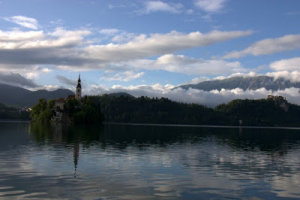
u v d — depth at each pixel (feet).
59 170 148.56
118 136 416.87
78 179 129.49
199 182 129.39
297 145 339.16
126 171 149.89
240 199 106.83
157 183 125.70
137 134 483.92
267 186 125.39
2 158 184.03
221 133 620.90
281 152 258.16
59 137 364.58
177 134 525.34
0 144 271.08
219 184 126.82
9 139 326.03
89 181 126.21
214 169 162.81
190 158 205.16
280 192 116.57
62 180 127.03
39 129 543.80
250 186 124.88
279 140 431.02
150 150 248.52
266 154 241.14
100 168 156.56
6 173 139.33
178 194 110.63
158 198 105.19
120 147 265.34
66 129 564.71
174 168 162.50
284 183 131.03
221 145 318.45
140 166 166.30
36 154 204.74
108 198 103.76
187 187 120.47
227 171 157.69
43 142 293.64
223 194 112.06
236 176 144.66
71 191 110.83
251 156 225.97
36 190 111.14
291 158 217.97
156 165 171.01
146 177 136.87
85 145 273.75
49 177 132.16
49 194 106.52
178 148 272.92
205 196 108.99
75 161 177.47
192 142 350.23
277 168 171.42
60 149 236.84
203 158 206.80
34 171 144.77
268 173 154.51
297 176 147.13
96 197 104.47
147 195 108.37
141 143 314.76
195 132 629.10
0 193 106.73
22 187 114.83
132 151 237.45
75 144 280.51
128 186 119.65
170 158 202.59
